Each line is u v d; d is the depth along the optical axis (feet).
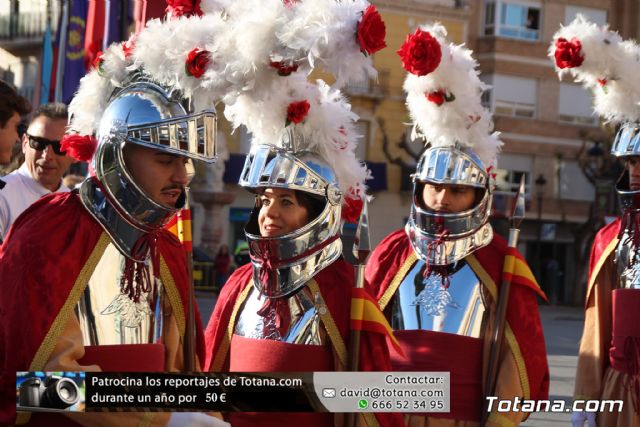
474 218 17.21
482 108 17.61
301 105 13.50
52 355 10.61
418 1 99.14
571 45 18.11
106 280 11.26
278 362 13.61
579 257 107.04
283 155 13.70
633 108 18.10
